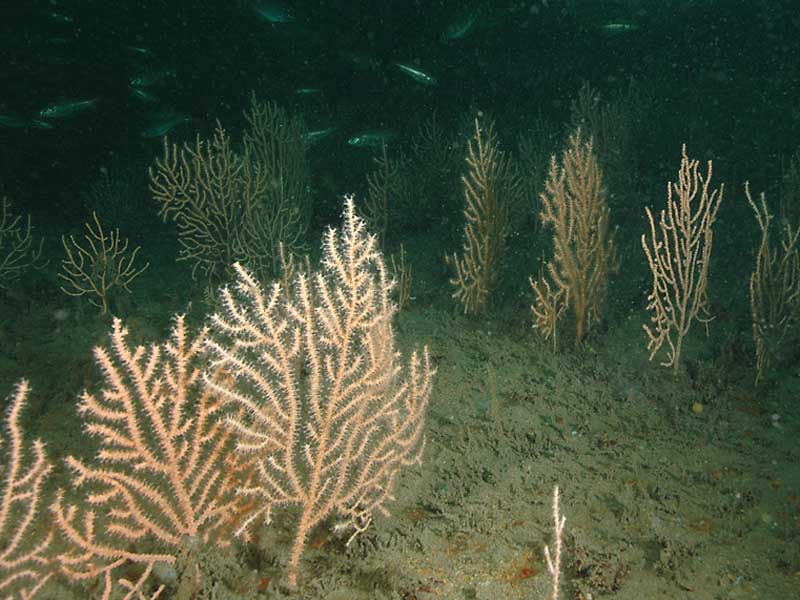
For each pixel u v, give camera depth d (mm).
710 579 2992
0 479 3297
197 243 8055
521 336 6023
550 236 8297
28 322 6766
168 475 2807
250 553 3135
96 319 6812
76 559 2518
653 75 17938
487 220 6332
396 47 17125
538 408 4727
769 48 20500
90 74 14961
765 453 4082
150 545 3100
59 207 13469
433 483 3818
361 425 3031
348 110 16359
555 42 18000
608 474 3875
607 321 6156
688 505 3572
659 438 4312
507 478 3826
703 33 20094
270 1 12680
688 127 12117
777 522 3400
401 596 2879
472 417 4613
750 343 5543
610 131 10289
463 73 17266
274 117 10023
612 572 2979
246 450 2891
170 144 15734
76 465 2553
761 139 11539
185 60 16469
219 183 8062
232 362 2830
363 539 3203
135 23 15727
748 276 6914
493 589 2918
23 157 14047
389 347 3613
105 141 15172
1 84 14047
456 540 3287
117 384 2584
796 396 4750
